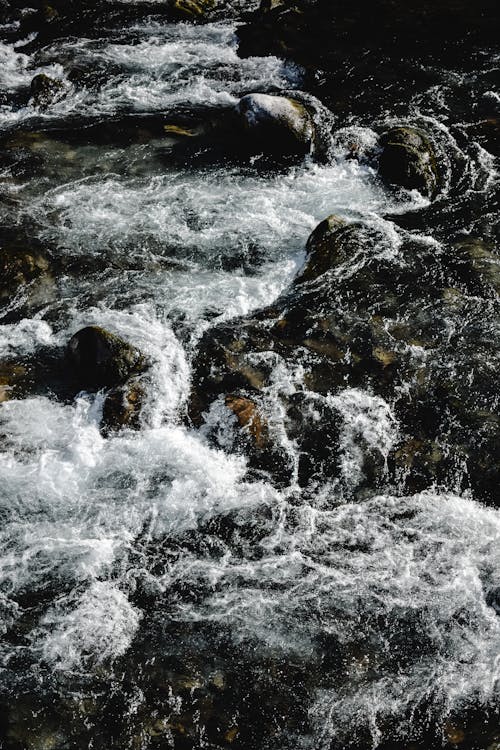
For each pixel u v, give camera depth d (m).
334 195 8.84
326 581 5.32
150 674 4.85
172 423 6.31
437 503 5.81
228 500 5.79
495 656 4.91
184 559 5.45
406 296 7.54
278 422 6.33
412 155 8.93
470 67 11.15
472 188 8.95
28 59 11.84
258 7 13.38
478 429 6.34
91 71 11.46
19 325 7.23
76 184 9.09
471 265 7.89
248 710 4.70
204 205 8.70
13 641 4.99
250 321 7.29
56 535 5.54
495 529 5.63
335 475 6.00
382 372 6.80
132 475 5.89
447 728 4.61
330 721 4.66
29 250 8.07
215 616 5.13
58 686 4.79
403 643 5.00
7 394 6.57
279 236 8.26
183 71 11.46
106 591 5.25
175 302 7.48
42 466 5.93
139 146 9.74
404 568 5.38
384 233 8.25
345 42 11.79
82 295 7.58
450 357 6.93
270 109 9.36
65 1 13.52
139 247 8.13
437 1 12.70
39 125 10.20
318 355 6.94
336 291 7.58
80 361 6.60
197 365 6.81
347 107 10.41
